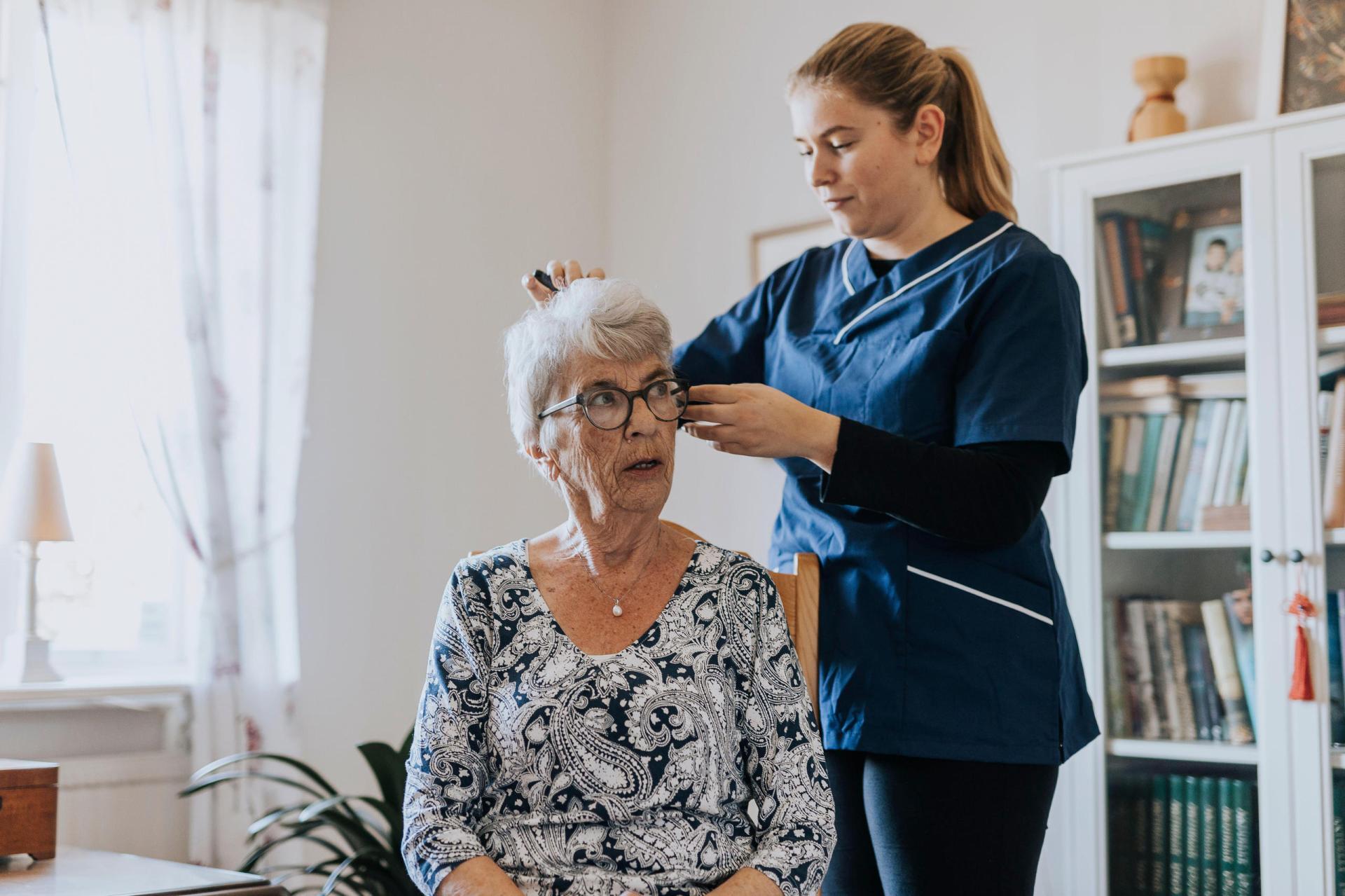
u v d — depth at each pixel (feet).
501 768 4.32
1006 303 4.85
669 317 11.78
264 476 9.31
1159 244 7.73
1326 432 7.02
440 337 11.01
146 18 9.05
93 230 8.84
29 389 8.79
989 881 4.72
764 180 11.00
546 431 4.55
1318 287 7.11
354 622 10.22
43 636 8.77
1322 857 6.82
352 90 10.53
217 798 8.79
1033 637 4.87
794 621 5.06
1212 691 7.34
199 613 8.92
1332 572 6.94
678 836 4.22
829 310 5.46
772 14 11.08
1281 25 7.66
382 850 7.68
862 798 5.05
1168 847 7.38
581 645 4.42
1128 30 8.77
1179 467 7.57
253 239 9.45
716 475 11.04
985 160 5.31
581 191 12.26
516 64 11.79
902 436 4.99
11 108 8.74
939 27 9.86
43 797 5.10
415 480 10.73
